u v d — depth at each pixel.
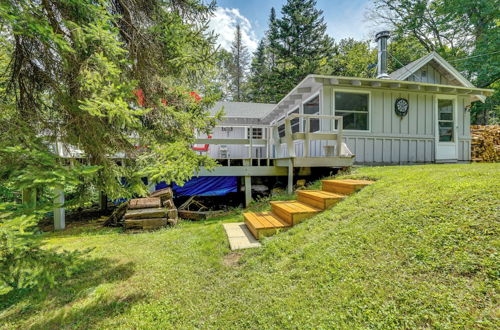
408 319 1.24
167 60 2.89
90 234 4.14
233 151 11.85
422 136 7.00
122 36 2.77
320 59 19.81
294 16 19.80
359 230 2.26
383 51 8.01
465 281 1.33
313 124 6.94
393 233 1.98
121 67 2.54
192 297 1.92
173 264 2.56
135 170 2.69
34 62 2.21
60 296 2.04
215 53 3.02
